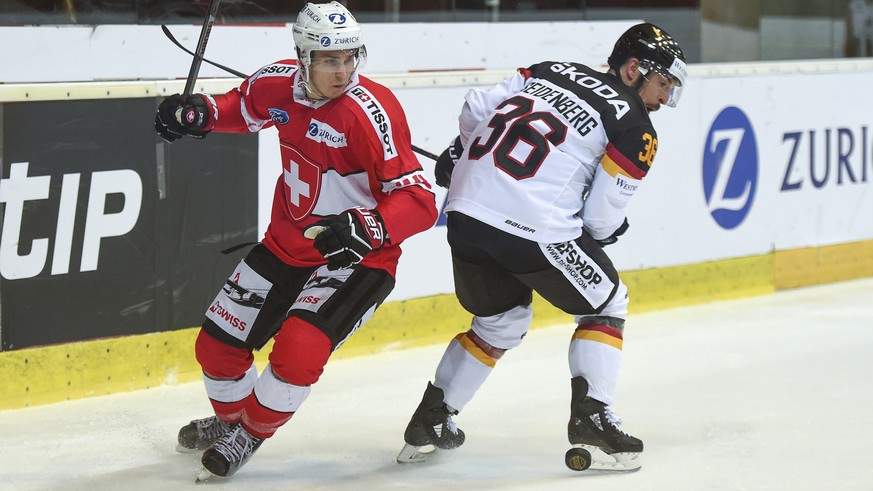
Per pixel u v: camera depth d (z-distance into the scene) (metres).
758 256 22.03
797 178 22.47
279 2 19.17
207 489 11.20
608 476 11.66
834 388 15.35
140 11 17.75
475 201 11.33
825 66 22.66
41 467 11.96
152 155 15.24
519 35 21.02
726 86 21.22
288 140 11.24
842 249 23.31
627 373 16.27
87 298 14.84
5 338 14.21
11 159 14.10
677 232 20.83
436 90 18.05
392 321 17.69
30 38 16.22
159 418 13.94
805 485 11.31
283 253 11.59
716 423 13.70
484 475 11.74
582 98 11.41
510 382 15.81
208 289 15.92
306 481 11.49
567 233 11.32
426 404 12.01
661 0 23.20
